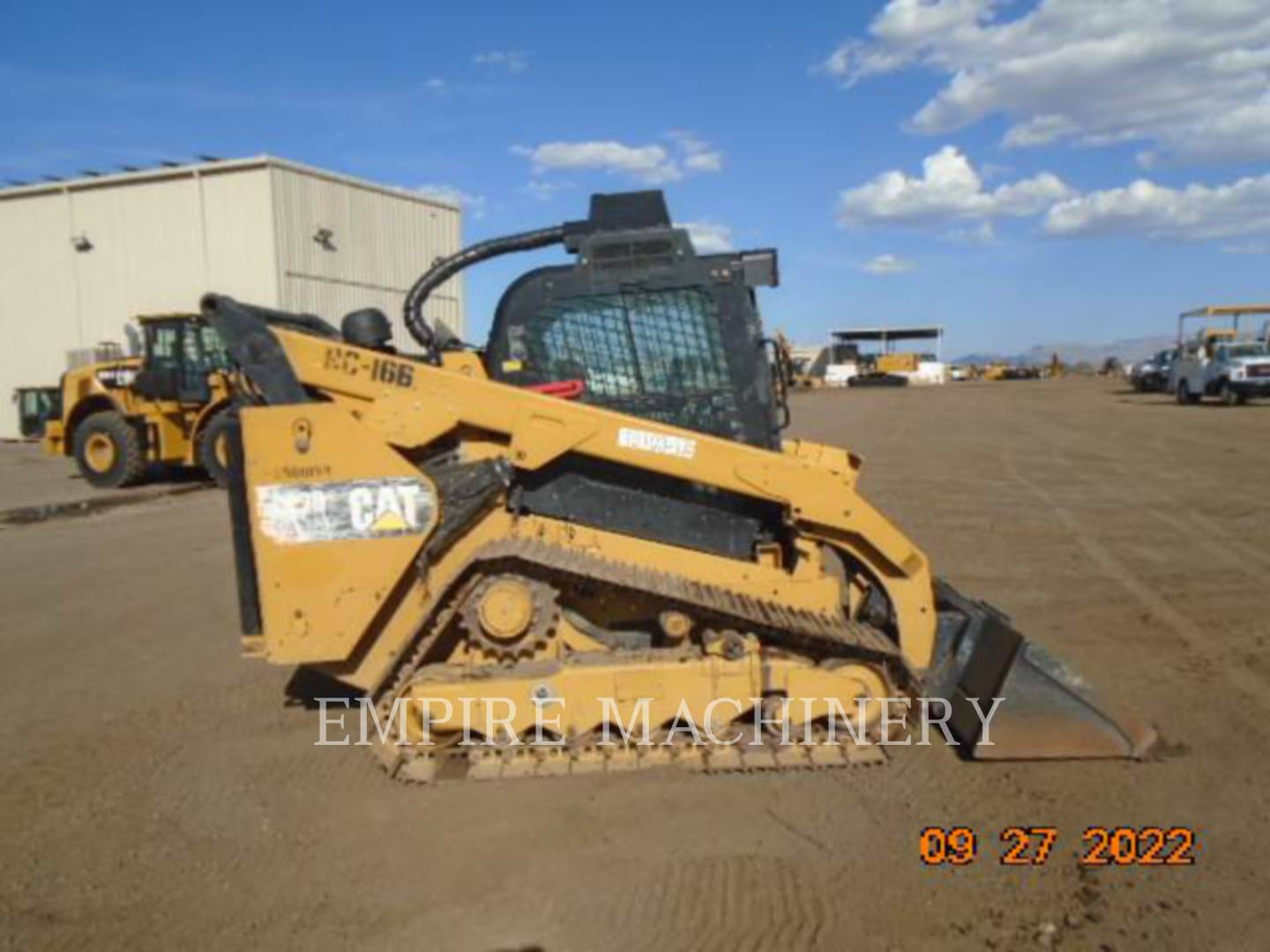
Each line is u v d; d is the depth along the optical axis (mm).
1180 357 32656
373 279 25328
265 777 4559
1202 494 12273
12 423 27000
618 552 4684
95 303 25156
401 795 4316
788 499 4570
